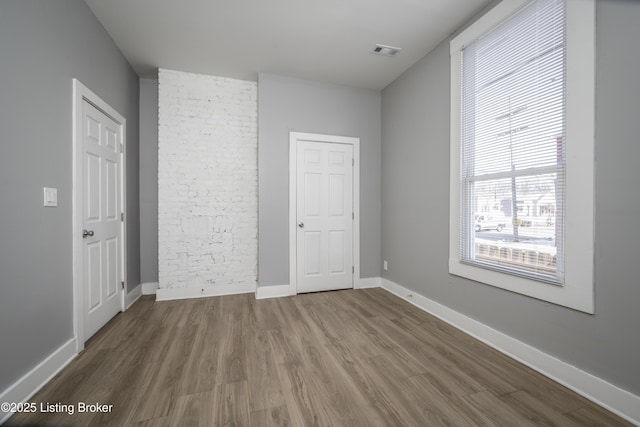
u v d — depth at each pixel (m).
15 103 1.47
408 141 3.19
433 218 2.78
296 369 1.79
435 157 2.76
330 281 3.59
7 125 1.42
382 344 2.13
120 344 2.12
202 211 3.39
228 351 2.02
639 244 1.34
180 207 3.32
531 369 1.80
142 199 3.45
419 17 2.34
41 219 1.65
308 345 2.11
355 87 3.66
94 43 2.29
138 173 3.40
